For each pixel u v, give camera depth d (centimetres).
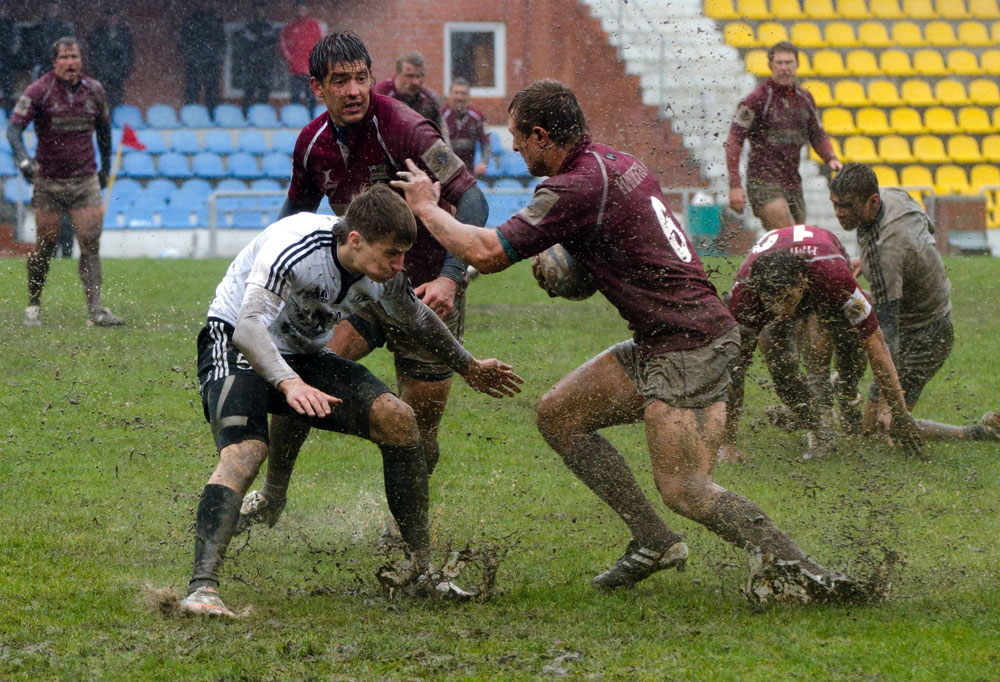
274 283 802
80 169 1962
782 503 1075
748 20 4619
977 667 696
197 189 4466
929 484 1149
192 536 977
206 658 714
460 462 1255
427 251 1023
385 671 696
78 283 2520
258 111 4597
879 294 1317
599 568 916
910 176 4656
